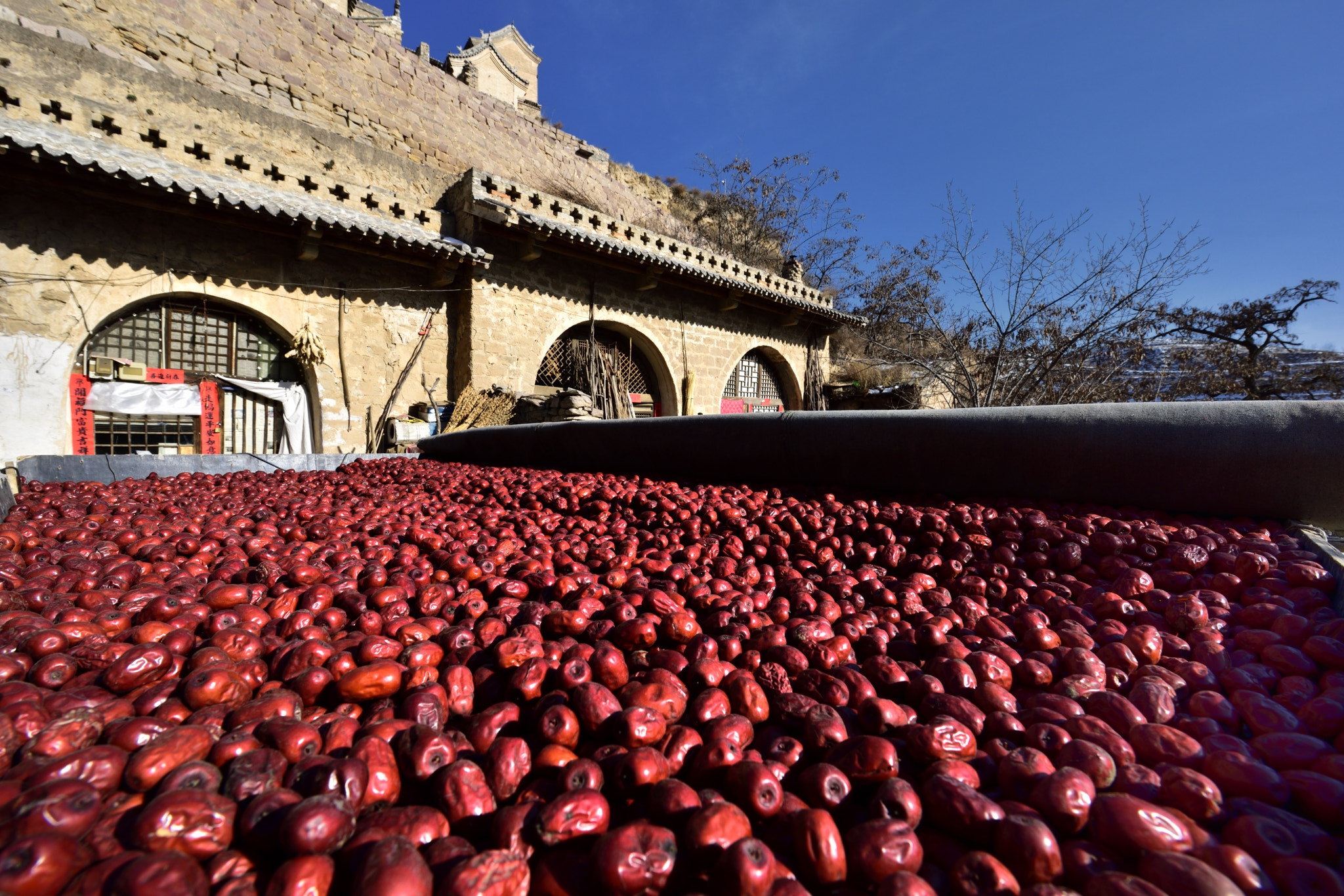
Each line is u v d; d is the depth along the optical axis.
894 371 22.19
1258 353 18.95
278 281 9.32
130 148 8.20
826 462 4.38
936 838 1.25
